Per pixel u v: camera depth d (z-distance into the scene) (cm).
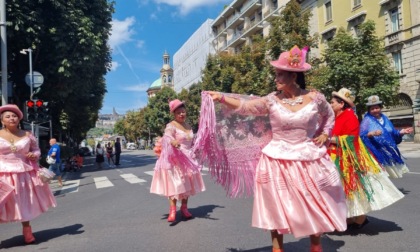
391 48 2655
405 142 2634
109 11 2188
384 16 2680
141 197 905
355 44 2066
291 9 2403
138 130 8750
